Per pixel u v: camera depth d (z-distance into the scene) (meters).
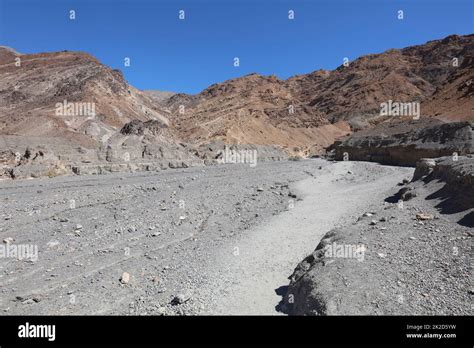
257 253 14.30
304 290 9.34
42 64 153.00
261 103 157.88
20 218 18.47
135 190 27.19
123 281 11.62
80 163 43.38
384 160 57.59
